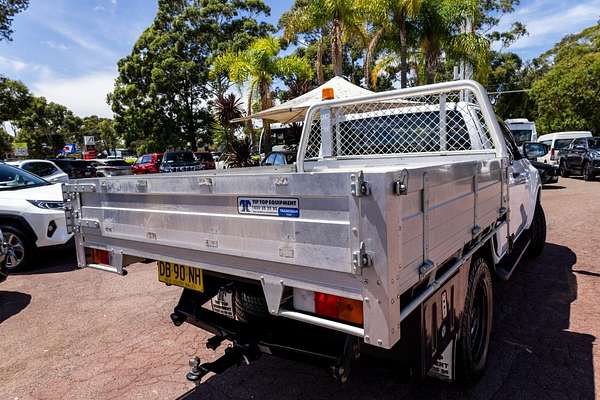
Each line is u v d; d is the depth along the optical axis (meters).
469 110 3.80
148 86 30.31
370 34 16.05
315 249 1.78
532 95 33.41
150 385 3.05
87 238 2.94
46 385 3.13
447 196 2.13
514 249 4.34
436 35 15.09
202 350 3.58
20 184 7.03
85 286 5.43
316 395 2.84
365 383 2.96
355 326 1.77
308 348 2.21
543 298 4.34
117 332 4.00
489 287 3.02
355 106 4.46
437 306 2.18
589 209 9.37
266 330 2.46
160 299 4.85
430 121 4.02
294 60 16.78
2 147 47.50
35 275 6.01
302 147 4.44
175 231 2.36
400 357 2.10
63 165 14.38
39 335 4.01
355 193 1.61
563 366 3.05
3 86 23.19
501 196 3.30
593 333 3.53
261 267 2.03
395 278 1.63
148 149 31.61
